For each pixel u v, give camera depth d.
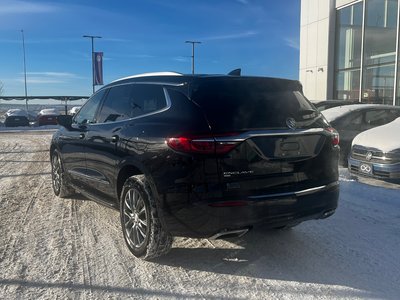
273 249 4.69
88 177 5.63
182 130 3.93
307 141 4.22
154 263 4.33
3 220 5.80
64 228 5.46
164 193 4.02
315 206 4.24
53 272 4.11
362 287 3.77
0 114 53.06
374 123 10.14
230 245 4.81
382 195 6.96
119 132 4.78
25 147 15.52
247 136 3.88
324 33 19.53
